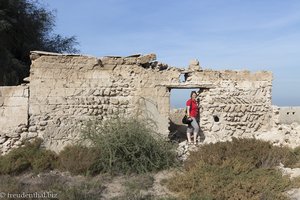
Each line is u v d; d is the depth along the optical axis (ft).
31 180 39.24
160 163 42.11
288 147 46.52
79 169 40.63
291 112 75.61
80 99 48.37
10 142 46.42
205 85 52.19
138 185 37.14
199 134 52.34
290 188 35.12
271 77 55.01
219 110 52.65
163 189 36.78
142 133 42.78
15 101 46.93
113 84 49.47
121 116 47.21
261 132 54.08
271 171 37.81
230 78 53.67
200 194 33.71
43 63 47.62
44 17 74.74
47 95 47.60
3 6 64.28
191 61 53.01
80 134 46.26
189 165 40.40
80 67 48.65
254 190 33.68
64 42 83.92
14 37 67.31
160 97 50.60
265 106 54.60
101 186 37.14
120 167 41.14
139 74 50.26
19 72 66.69
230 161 39.19
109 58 49.57
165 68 52.01
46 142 47.01
